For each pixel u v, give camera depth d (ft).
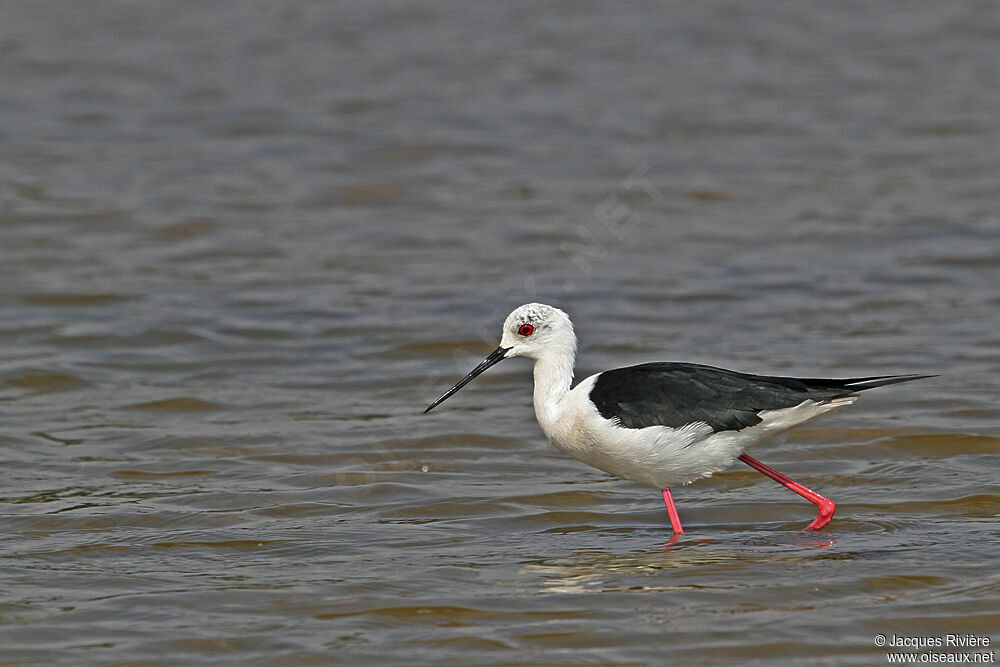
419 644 26.73
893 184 74.43
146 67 99.14
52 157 79.10
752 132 85.15
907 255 62.54
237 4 119.75
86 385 47.47
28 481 37.83
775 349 50.55
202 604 28.76
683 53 104.94
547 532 33.86
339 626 27.63
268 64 100.78
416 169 78.02
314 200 72.28
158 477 38.27
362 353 51.31
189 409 45.03
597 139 83.66
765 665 25.72
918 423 41.78
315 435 42.16
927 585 29.30
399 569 30.89
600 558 31.65
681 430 32.94
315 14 116.57
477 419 44.01
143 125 85.97
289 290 58.65
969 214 68.54
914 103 91.20
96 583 30.04
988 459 38.81
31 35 107.65
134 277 60.18
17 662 25.98
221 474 38.50
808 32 111.34
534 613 28.17
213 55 102.94
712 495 36.88
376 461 39.81
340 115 88.58
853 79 97.40
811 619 27.68
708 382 33.35
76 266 61.46
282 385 47.75
